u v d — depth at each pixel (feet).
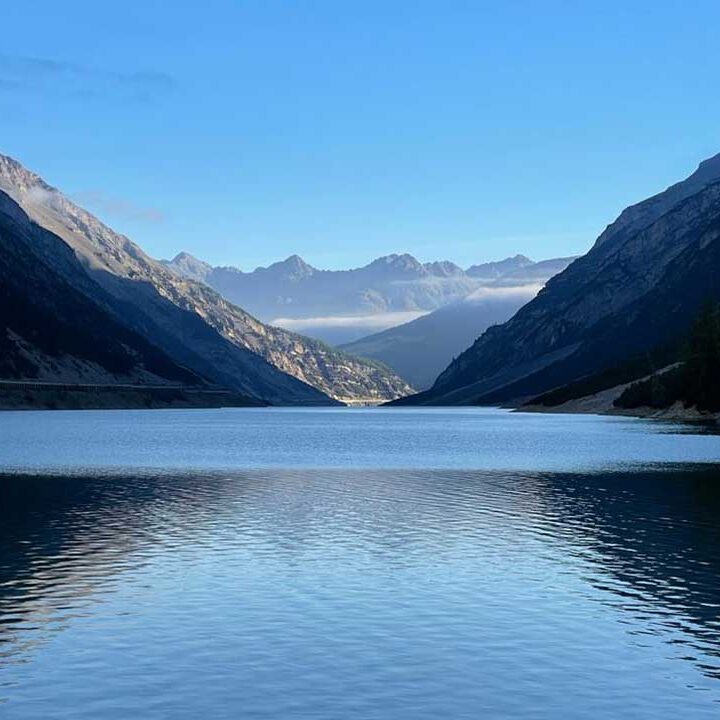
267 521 165.48
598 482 234.38
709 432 486.38
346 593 108.17
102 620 96.07
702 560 127.65
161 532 151.94
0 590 109.40
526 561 127.24
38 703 72.43
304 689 75.56
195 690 75.25
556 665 81.82
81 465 290.97
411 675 79.00
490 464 297.74
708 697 74.18
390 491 215.10
